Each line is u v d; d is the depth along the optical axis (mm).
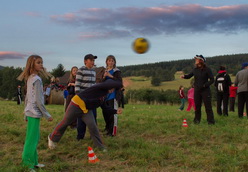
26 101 4293
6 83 84250
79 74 6219
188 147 5605
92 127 5352
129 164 4566
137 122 8875
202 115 11000
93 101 5156
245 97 9891
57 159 4887
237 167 4168
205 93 8250
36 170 4258
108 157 4992
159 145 5695
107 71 6578
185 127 7574
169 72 65625
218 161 4527
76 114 5133
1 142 6227
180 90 15602
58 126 5230
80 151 5367
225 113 10734
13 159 4895
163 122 9023
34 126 4223
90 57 6234
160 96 30828
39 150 5512
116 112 6234
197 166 4402
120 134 7125
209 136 6523
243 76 9719
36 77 4184
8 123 8750
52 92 22875
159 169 4289
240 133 6680
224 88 10578
